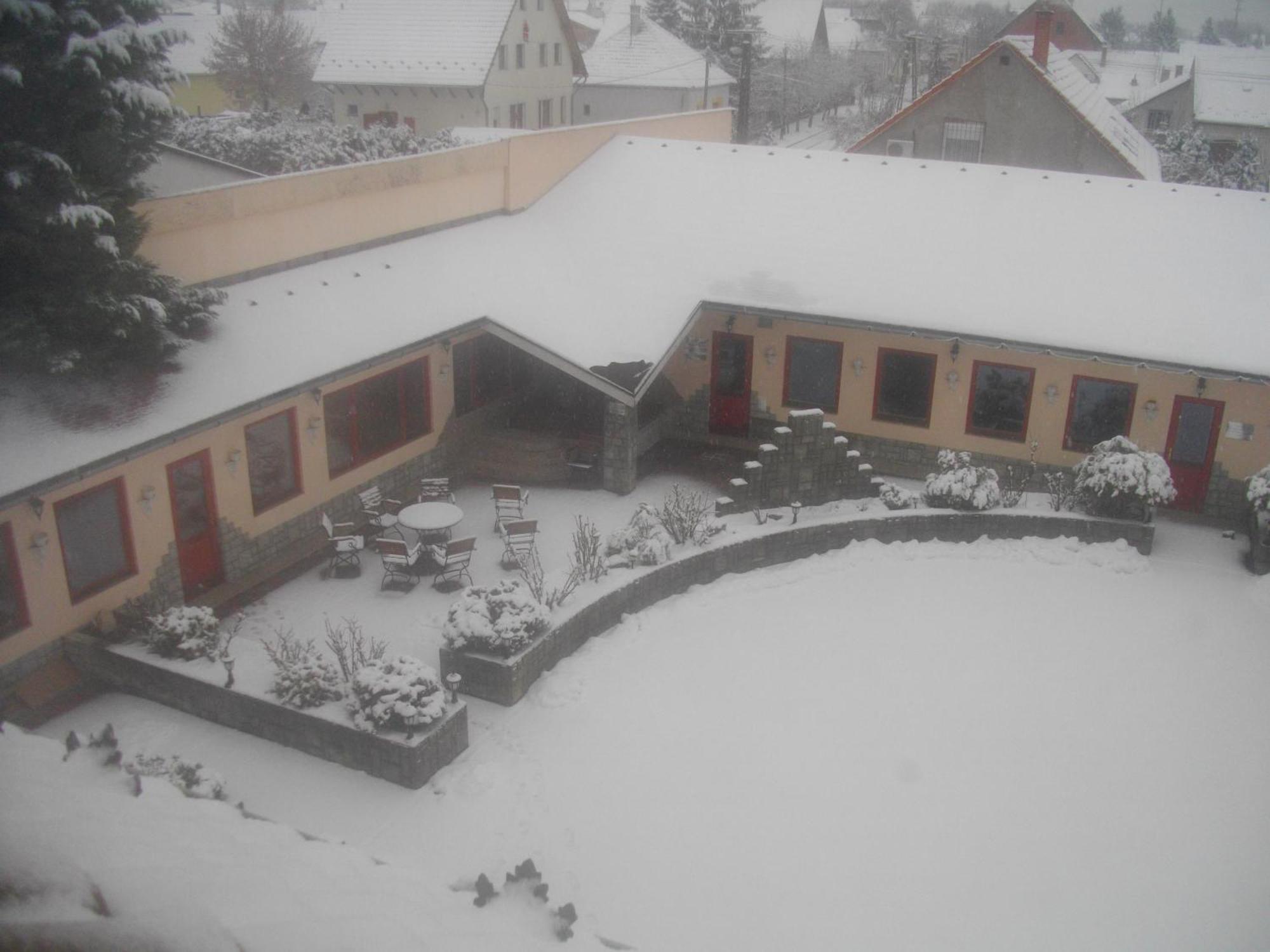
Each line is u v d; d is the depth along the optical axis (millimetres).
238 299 15336
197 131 25781
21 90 11672
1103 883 10305
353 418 16406
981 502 17172
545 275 19375
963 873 10398
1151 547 16781
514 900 3178
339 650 12352
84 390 12492
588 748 12000
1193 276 18219
